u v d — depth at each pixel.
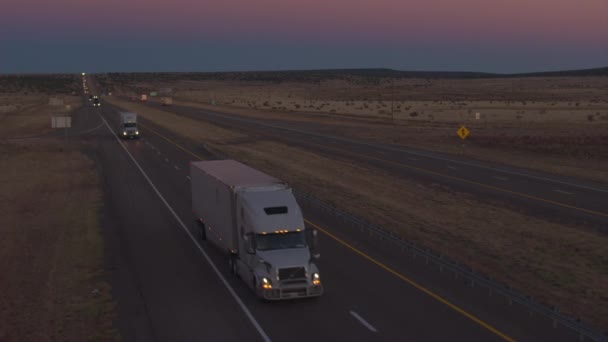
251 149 67.75
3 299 19.41
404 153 63.12
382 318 17.41
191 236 28.50
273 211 19.84
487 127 90.81
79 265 23.62
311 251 19.56
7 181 45.88
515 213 33.75
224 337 16.03
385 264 23.48
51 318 17.64
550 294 20.22
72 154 62.78
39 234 28.98
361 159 58.41
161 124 102.50
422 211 34.41
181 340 15.85
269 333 16.31
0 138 79.00
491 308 18.25
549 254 25.47
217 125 99.38
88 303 19.02
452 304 18.64
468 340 15.62
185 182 44.94
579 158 56.78
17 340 15.90
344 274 22.14
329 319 17.39
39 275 22.20
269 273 18.70
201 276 22.09
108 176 48.16
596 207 35.47
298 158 59.56
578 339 15.66
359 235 28.33
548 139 66.25
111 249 26.22
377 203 36.81
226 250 22.94
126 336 16.20
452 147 67.50
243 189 21.38
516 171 50.19
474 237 28.33
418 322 17.03
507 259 24.66
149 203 36.94
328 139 77.75
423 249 24.19
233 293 20.03
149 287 20.80
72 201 37.81
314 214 33.16
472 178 46.59
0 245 26.77
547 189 41.66
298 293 18.69
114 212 34.34
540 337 15.81
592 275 22.55
